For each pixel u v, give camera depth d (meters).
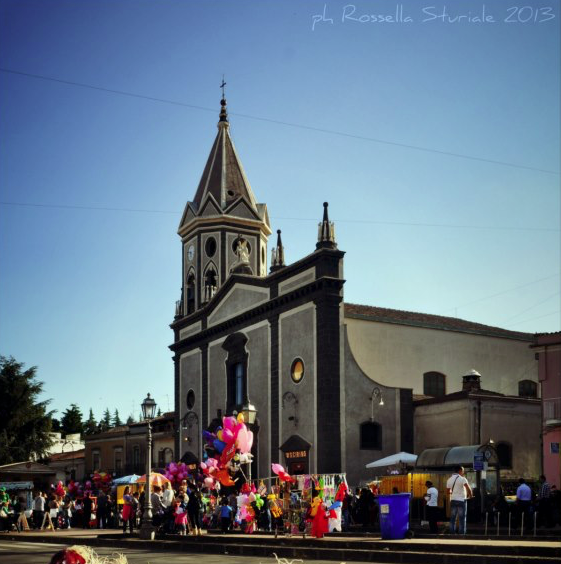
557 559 15.34
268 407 39.91
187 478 38.12
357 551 18.86
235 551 22.62
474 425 34.91
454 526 22.31
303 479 29.58
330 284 36.19
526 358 45.97
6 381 74.00
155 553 22.98
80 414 113.44
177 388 51.53
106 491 46.19
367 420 36.16
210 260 52.19
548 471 30.58
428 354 42.31
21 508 36.84
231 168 53.97
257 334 41.75
